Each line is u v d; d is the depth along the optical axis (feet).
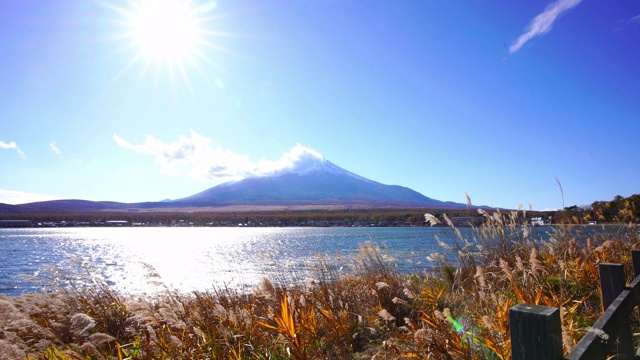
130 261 116.06
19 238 296.92
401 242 88.58
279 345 14.62
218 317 15.80
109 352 14.55
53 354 13.23
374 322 17.17
